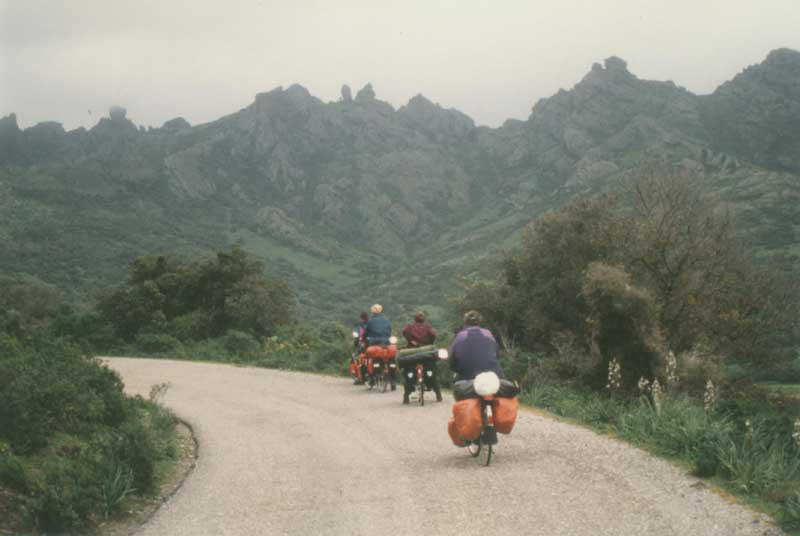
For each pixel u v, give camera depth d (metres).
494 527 5.88
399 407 13.52
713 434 8.08
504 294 27.19
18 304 41.31
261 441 10.84
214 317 40.03
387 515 6.45
